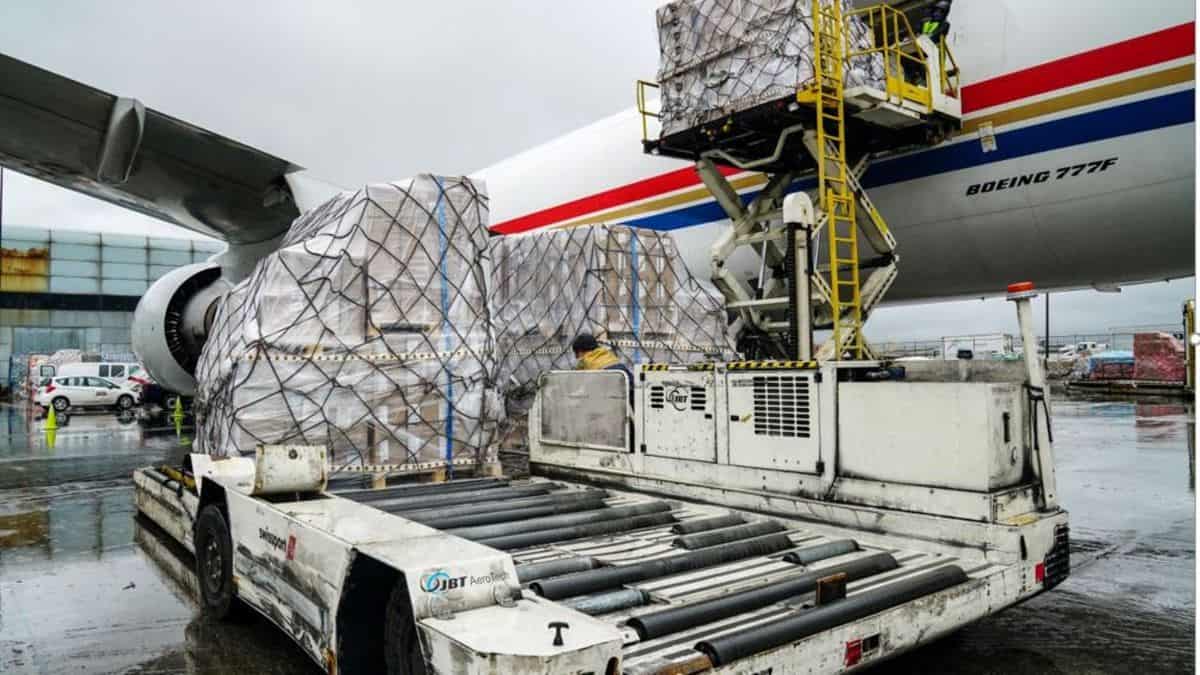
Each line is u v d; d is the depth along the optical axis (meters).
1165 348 28.30
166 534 7.30
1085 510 8.34
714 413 5.37
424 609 2.72
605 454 6.22
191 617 5.02
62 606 5.24
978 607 3.75
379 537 3.31
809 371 4.82
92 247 42.28
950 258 9.21
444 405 6.49
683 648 3.01
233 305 7.08
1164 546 6.79
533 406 6.98
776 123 7.48
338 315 6.25
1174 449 12.98
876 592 3.48
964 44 8.18
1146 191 7.36
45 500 9.30
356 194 6.65
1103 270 8.92
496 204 14.48
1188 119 6.89
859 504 4.56
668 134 7.93
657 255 8.63
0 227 38.12
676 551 4.45
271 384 6.08
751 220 8.66
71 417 23.98
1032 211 8.10
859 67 7.22
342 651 3.21
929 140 8.22
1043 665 4.18
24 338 40.81
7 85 12.34
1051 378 38.59
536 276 8.73
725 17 7.44
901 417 4.37
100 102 12.33
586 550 4.49
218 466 5.27
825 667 3.16
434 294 6.52
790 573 4.04
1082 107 7.45
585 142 12.98
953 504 4.15
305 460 4.37
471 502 5.66
